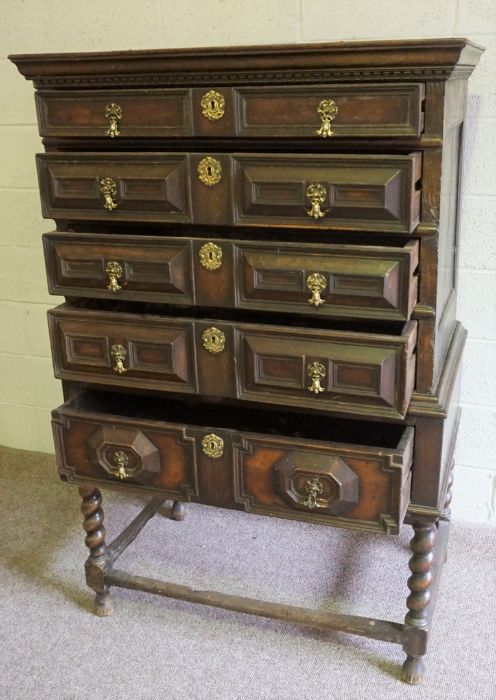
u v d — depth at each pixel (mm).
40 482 1997
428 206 1118
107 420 1325
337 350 1167
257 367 1219
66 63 1203
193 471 1306
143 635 1451
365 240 1184
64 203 1249
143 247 1220
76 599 1550
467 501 1761
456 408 1536
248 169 1134
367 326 1230
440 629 1442
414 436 1234
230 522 1798
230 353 1230
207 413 1482
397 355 1141
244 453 1262
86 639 1444
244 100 1126
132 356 1283
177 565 1646
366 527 1230
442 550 1539
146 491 1357
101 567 1470
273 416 1463
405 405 1173
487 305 1598
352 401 1189
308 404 1216
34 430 2131
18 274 1953
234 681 1337
